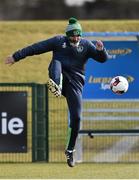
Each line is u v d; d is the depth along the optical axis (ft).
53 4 390.42
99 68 140.67
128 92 141.28
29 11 390.01
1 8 390.42
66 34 103.40
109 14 400.26
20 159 146.00
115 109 144.25
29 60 206.90
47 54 209.77
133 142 154.20
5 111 138.41
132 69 141.08
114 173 122.52
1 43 215.72
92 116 152.76
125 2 403.13
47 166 133.90
